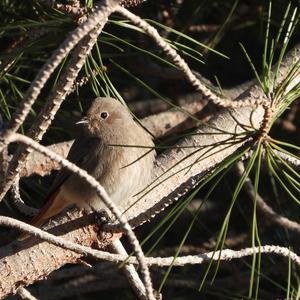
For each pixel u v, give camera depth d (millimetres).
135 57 13570
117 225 9227
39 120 8094
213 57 15000
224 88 15422
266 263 13250
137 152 11070
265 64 8109
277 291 13078
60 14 10266
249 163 7832
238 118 9695
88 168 11172
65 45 7195
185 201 8016
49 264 9180
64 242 8281
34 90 7117
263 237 13578
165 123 13508
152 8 13344
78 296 14344
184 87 14805
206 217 14297
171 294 13852
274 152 7859
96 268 12859
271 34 14102
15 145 11758
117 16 10055
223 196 14367
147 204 9602
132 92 14852
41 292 13586
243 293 13258
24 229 8203
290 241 12766
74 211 10719
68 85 7973
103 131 11320
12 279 9094
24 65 11742
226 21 12758
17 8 11500
